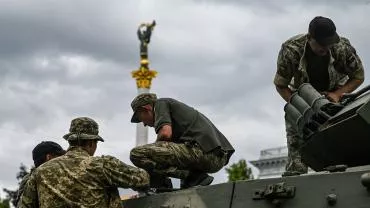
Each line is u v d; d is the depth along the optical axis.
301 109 6.71
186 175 7.46
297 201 5.54
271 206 5.72
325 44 7.32
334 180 5.39
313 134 6.60
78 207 6.54
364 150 6.32
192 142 7.44
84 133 7.00
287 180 5.70
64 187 6.61
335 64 7.75
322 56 7.64
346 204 5.23
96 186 6.63
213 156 7.51
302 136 6.78
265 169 53.69
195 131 7.51
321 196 5.40
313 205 5.42
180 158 7.32
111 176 6.67
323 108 6.41
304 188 5.54
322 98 6.50
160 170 7.36
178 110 7.63
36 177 6.79
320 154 6.86
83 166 6.69
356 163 6.67
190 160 7.37
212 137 7.51
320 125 6.48
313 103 6.51
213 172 7.68
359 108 5.77
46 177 6.68
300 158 8.06
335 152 6.61
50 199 6.60
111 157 6.75
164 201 6.73
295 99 6.90
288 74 7.82
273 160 53.06
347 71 7.79
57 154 8.23
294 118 6.86
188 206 6.45
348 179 5.31
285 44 7.79
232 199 6.09
